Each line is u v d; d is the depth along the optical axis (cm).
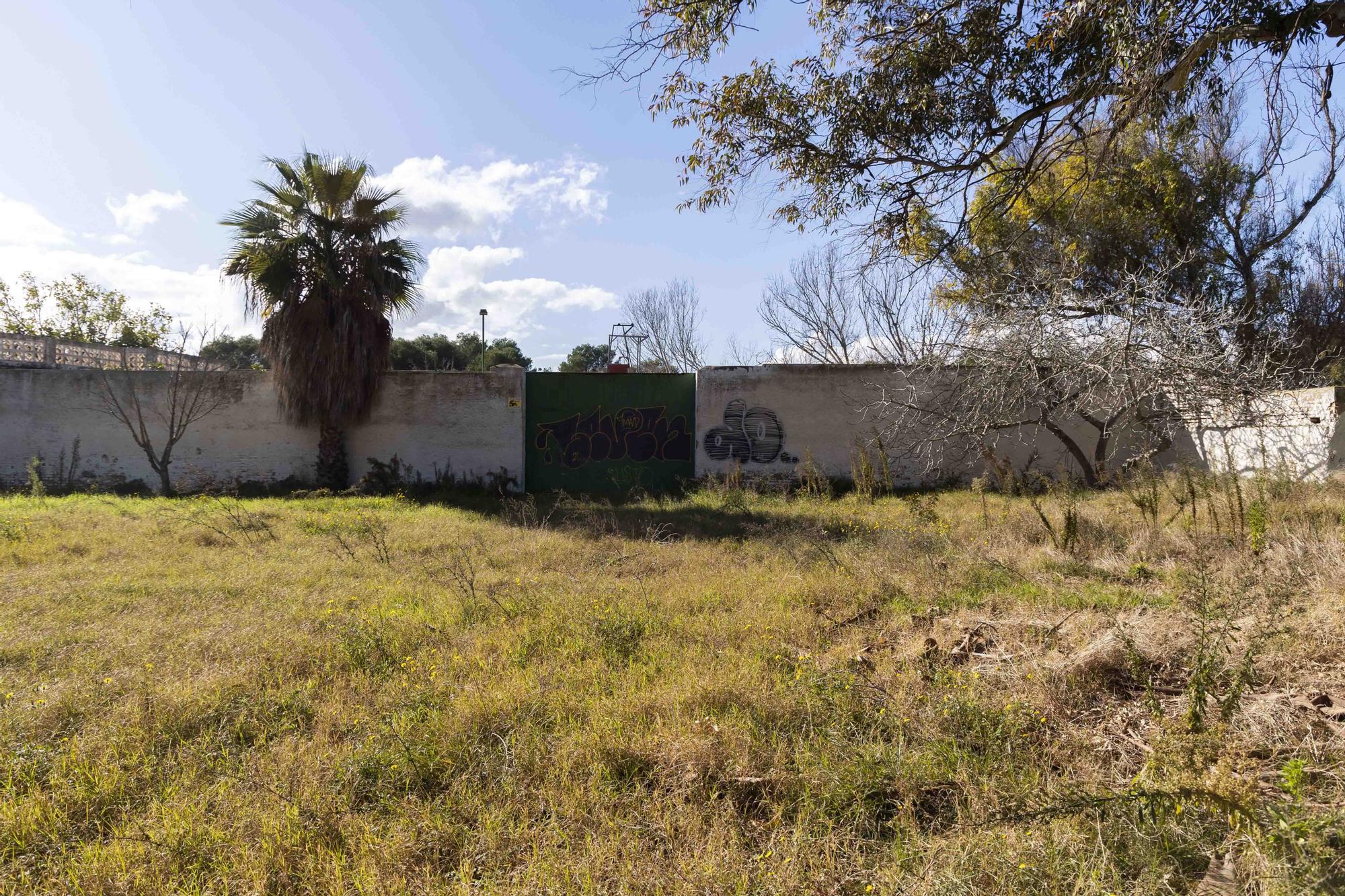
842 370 1511
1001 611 512
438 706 377
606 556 782
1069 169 1096
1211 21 620
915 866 243
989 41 762
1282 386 1151
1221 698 337
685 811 281
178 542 873
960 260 1149
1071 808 247
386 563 754
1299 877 207
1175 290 1455
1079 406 1222
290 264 1409
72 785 307
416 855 261
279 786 303
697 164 894
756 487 1476
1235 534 660
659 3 748
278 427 1549
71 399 1556
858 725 350
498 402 1549
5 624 526
